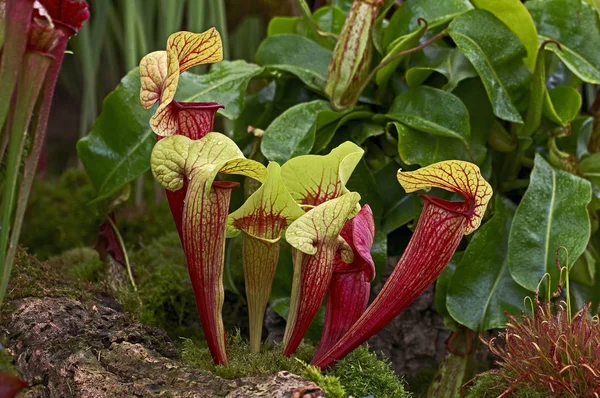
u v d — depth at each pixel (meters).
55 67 1.38
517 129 1.74
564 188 1.69
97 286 1.70
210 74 1.78
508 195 1.80
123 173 1.71
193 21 2.09
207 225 1.44
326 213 1.44
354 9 1.69
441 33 1.71
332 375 1.47
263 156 1.76
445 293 1.70
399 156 1.75
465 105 1.76
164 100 1.42
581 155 1.79
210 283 1.46
